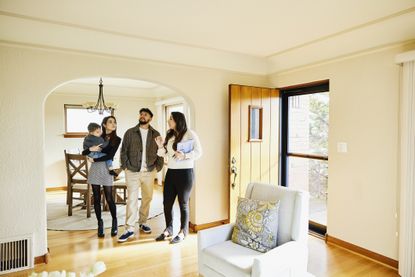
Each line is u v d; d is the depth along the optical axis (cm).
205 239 214
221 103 372
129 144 329
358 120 290
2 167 250
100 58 293
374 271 257
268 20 244
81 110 616
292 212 207
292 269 187
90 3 214
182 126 308
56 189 596
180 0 207
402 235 242
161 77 329
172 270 259
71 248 304
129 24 257
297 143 385
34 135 262
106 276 248
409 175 237
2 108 249
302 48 328
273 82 396
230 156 354
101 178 332
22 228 258
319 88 349
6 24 240
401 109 248
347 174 301
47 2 212
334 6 216
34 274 106
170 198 323
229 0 207
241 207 222
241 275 179
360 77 287
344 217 304
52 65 270
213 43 314
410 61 233
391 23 245
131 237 333
